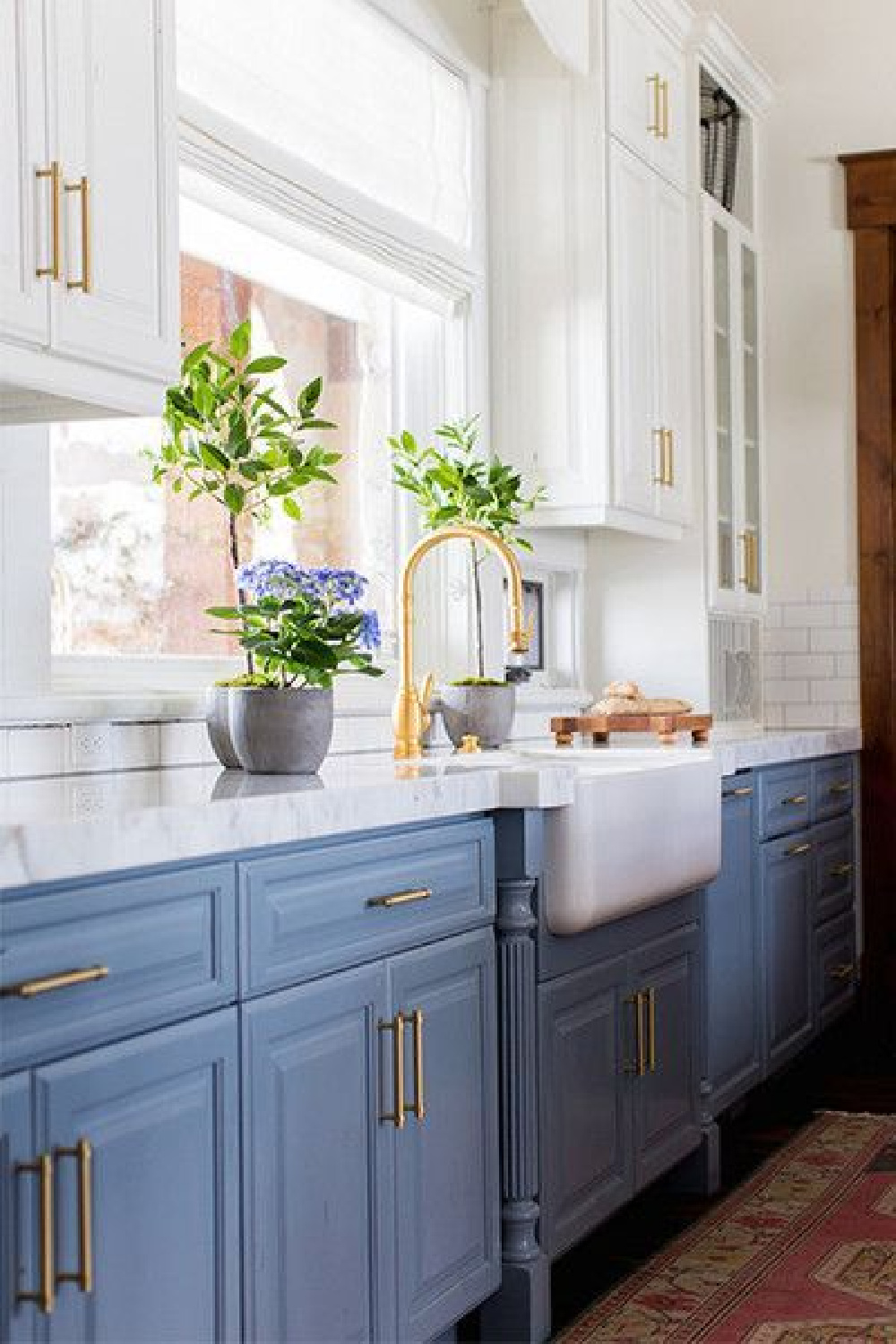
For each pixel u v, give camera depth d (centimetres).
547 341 480
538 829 318
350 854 263
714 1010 428
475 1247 301
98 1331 204
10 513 301
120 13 263
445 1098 291
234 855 236
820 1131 466
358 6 417
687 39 535
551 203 480
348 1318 259
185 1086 223
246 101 374
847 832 577
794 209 601
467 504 425
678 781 375
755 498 581
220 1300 228
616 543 542
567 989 331
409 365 464
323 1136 254
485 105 483
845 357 598
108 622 353
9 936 192
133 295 264
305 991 251
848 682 598
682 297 529
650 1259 359
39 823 196
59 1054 200
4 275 238
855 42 596
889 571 593
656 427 508
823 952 543
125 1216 210
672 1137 387
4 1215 190
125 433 358
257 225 379
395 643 454
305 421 340
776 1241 369
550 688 521
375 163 426
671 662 537
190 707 340
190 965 225
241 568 323
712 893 429
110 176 260
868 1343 309
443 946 292
